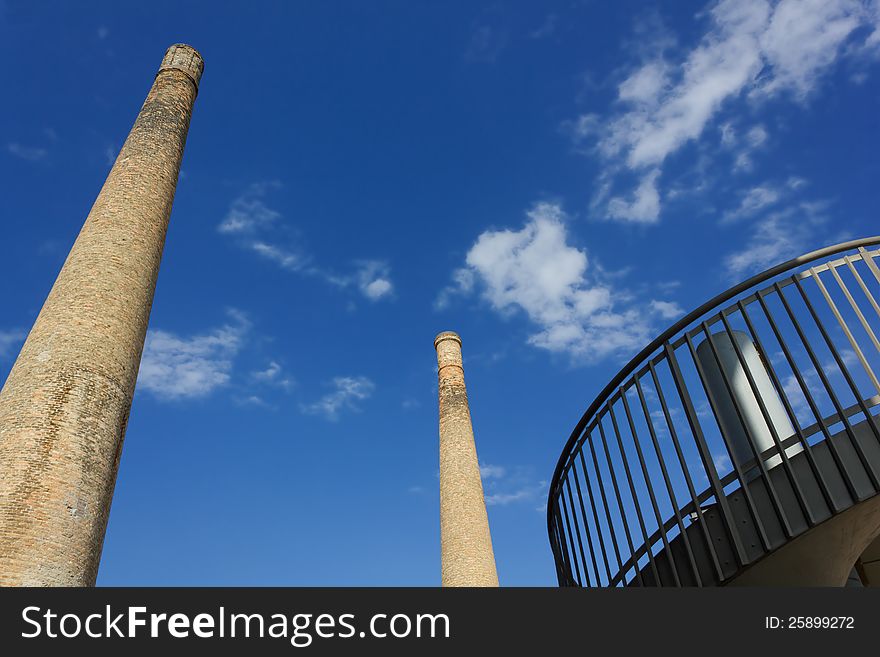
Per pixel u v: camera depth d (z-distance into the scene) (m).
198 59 17.94
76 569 8.70
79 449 9.48
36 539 8.38
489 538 21.64
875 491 4.39
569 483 5.89
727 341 7.70
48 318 10.90
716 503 4.81
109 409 10.33
